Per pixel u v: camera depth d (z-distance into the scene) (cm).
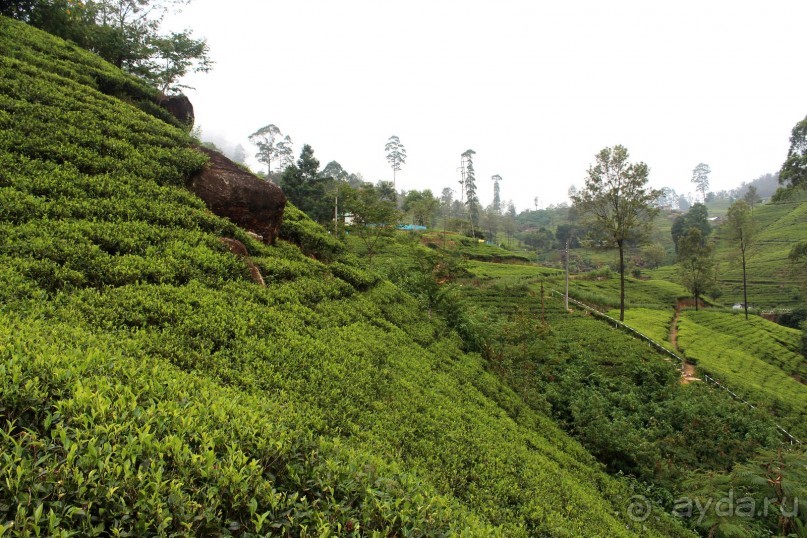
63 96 1447
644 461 1244
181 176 1399
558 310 3478
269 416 522
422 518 392
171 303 796
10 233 826
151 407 391
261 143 8988
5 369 368
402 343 1225
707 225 10012
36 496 265
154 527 284
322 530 322
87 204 1032
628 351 2384
